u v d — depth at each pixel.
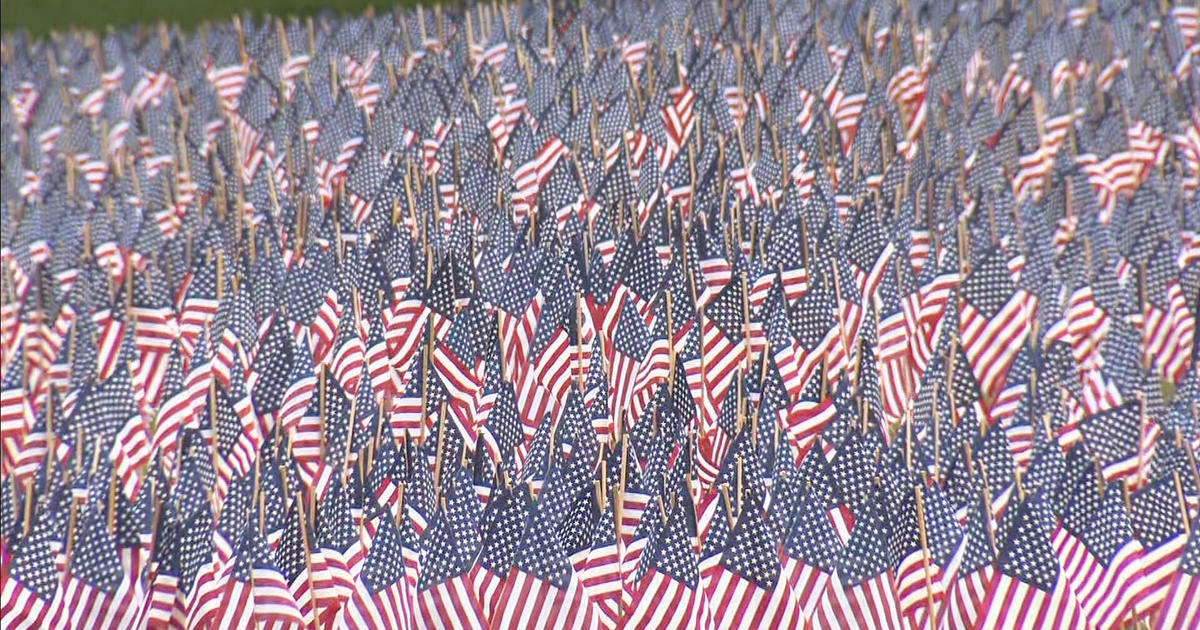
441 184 59.66
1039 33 64.56
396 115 63.62
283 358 39.38
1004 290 40.62
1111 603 30.33
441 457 33.84
